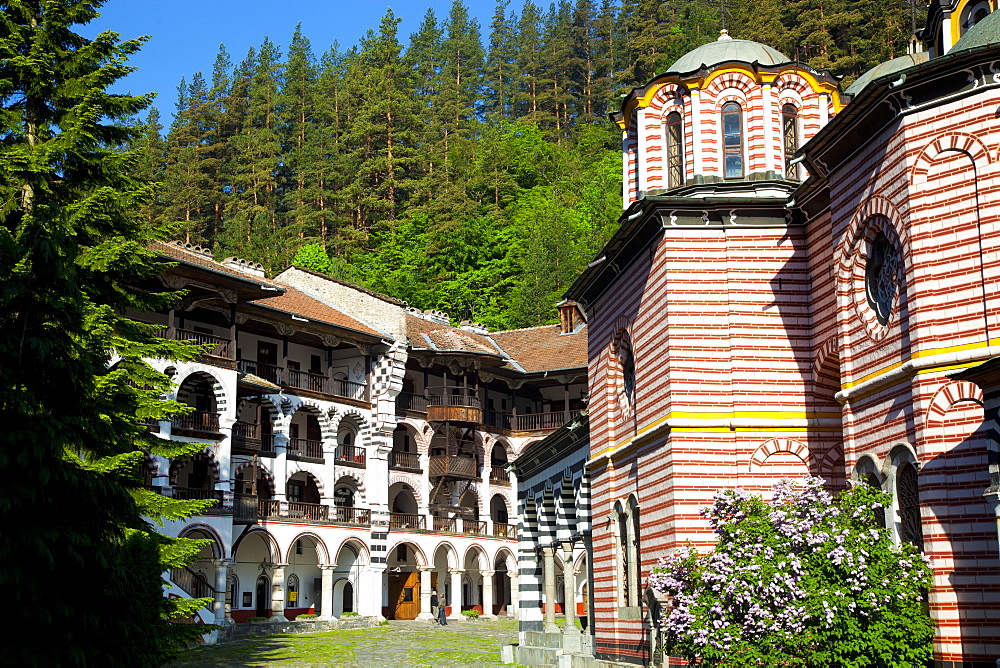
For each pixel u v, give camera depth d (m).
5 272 16.69
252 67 116.62
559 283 85.19
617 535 26.36
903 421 17.11
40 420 16.33
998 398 14.90
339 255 98.06
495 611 72.75
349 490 63.28
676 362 21.67
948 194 16.80
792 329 21.64
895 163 17.55
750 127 24.44
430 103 117.88
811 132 24.92
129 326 26.72
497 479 71.06
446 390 66.50
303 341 60.81
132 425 24.59
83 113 24.95
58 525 16.70
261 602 56.06
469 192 102.44
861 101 17.81
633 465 24.97
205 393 53.34
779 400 21.39
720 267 21.97
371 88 107.44
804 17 82.25
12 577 15.80
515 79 125.94
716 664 16.72
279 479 55.62
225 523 49.66
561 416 70.69
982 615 15.55
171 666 33.91
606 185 92.19
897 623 16.00
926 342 16.61
